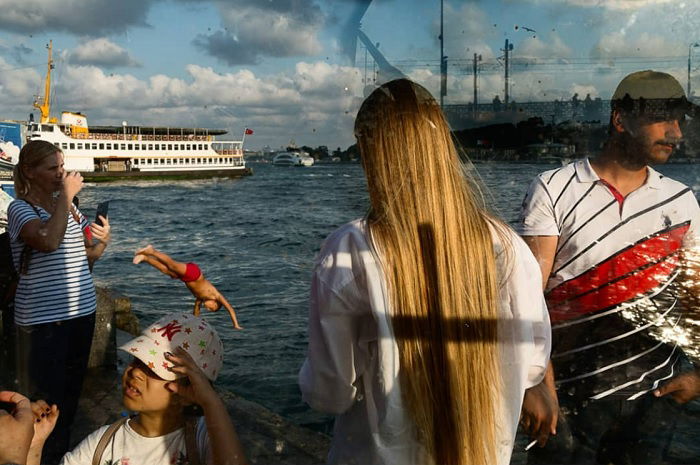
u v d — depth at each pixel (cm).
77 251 276
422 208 115
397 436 118
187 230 2166
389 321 114
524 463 153
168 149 5269
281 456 281
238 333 664
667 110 130
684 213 142
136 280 1099
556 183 150
